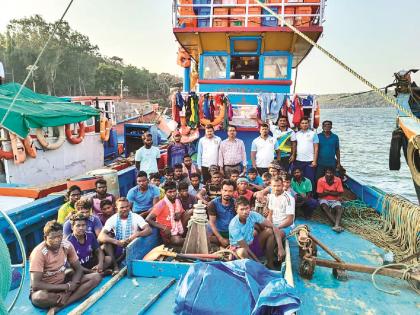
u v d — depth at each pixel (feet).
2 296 6.09
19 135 22.70
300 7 28.48
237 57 31.17
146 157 24.79
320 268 16.29
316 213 23.62
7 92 28.32
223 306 10.57
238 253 14.48
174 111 28.12
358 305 13.16
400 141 19.43
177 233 17.35
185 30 27.94
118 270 14.52
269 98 27.02
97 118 33.76
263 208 18.35
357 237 19.80
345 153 99.96
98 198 18.40
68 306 12.31
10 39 247.50
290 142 24.35
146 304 11.91
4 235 15.92
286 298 9.50
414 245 17.13
